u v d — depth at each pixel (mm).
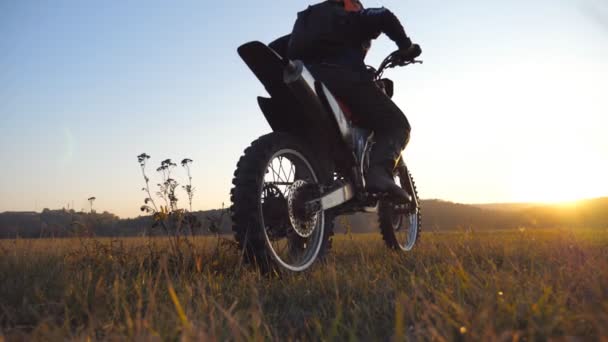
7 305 2418
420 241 6051
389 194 4012
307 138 4035
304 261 3914
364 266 3453
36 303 2400
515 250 4359
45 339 1784
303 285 2949
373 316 2174
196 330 1691
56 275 2953
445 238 5770
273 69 3525
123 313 2213
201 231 4332
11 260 3506
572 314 1796
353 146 4070
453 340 1639
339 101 4059
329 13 4023
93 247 3982
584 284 2303
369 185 3920
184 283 2846
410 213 5613
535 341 1597
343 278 2949
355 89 3982
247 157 3582
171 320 1866
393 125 4098
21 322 2225
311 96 3609
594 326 1618
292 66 3463
